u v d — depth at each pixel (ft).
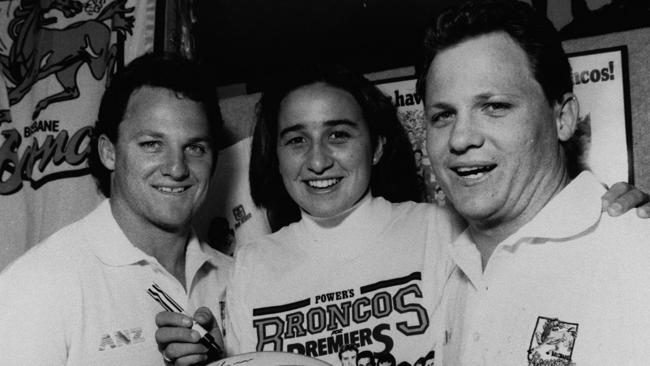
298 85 4.54
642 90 4.91
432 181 5.23
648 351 2.69
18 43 6.33
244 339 4.30
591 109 4.98
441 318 3.86
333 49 6.30
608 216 3.02
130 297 3.97
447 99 3.15
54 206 5.86
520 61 3.08
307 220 4.49
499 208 3.18
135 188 4.03
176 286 4.19
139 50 5.84
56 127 6.01
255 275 4.44
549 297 3.01
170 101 4.06
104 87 5.94
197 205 4.25
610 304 2.83
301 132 4.41
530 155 3.12
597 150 4.93
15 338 3.59
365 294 4.18
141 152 4.03
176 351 3.65
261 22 6.20
